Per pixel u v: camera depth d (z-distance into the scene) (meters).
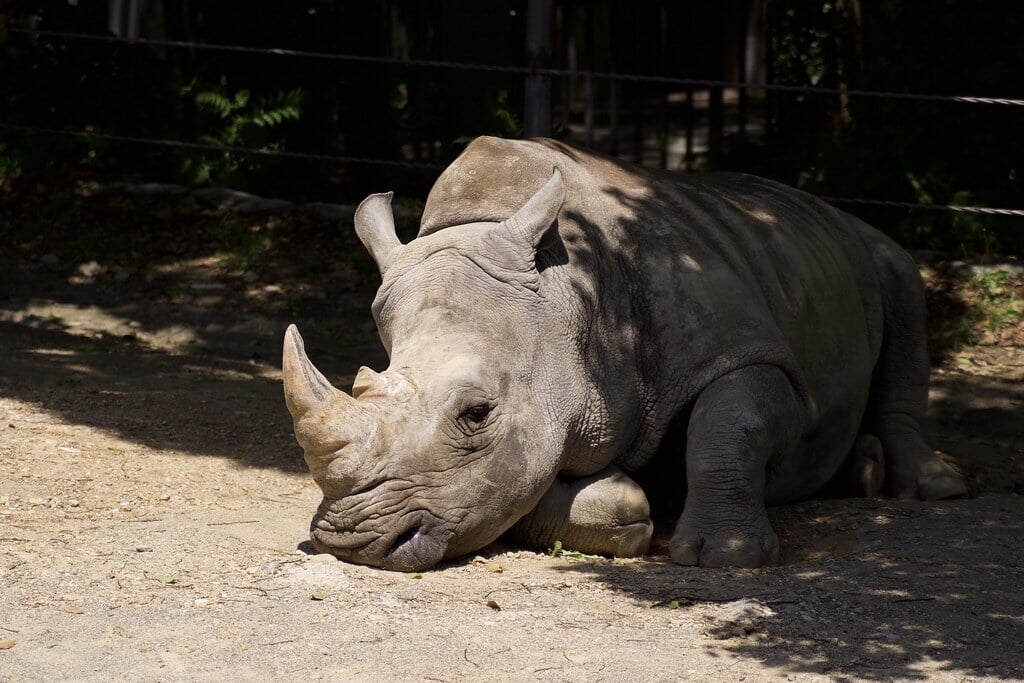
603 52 39.34
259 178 24.27
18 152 23.62
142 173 24.53
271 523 10.16
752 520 10.27
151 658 7.50
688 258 11.05
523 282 9.96
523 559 10.01
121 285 20.05
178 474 11.45
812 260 12.17
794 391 11.26
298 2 24.22
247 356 17.36
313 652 7.66
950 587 9.20
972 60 19.84
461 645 7.87
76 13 24.08
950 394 16.25
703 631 8.25
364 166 24.02
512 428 9.61
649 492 11.55
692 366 10.77
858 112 20.80
